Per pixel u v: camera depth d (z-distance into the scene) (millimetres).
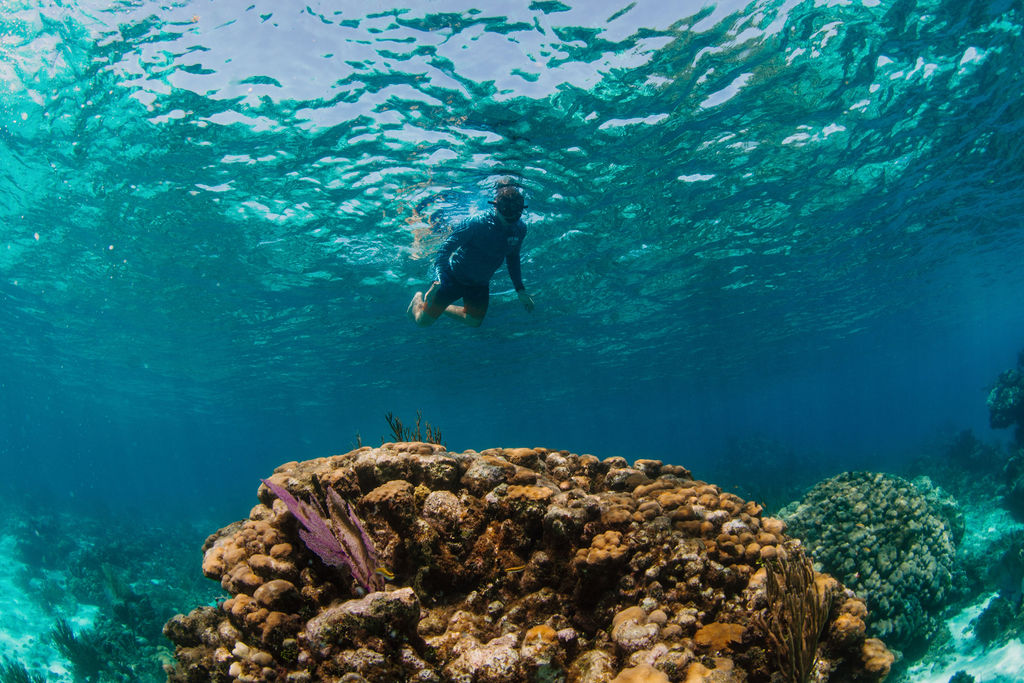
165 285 19953
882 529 9336
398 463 4066
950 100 12562
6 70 9586
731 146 13078
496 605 3578
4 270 20297
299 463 4516
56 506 41938
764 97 11281
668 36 9148
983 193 19188
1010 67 11688
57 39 8852
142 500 67375
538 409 61125
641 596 3516
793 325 34875
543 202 14430
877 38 9969
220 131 10852
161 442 93250
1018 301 45938
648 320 28656
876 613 8742
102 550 22719
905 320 42562
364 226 15109
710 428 157750
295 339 26453
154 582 20969
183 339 26969
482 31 8633
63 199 14102
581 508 3713
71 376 42031
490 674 2979
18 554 23375
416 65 9227
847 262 24359
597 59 9438
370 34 8609
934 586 8938
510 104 10242
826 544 9492
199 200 13648
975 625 9352
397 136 11062
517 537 3781
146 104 10211
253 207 13977
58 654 13672
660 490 4297
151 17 8375
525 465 4625
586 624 3492
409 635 3082
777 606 3303
